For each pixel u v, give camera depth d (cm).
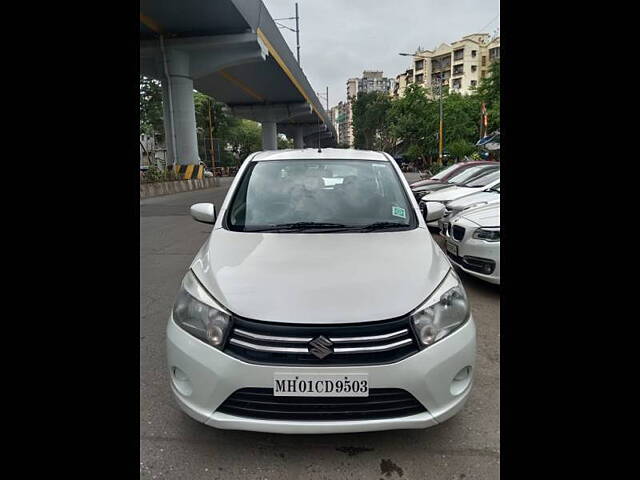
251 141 6309
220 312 191
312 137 7231
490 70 2916
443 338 191
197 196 1655
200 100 4950
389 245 242
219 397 185
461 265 448
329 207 285
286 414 182
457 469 191
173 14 1741
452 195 710
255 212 283
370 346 181
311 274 208
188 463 196
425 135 3431
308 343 180
